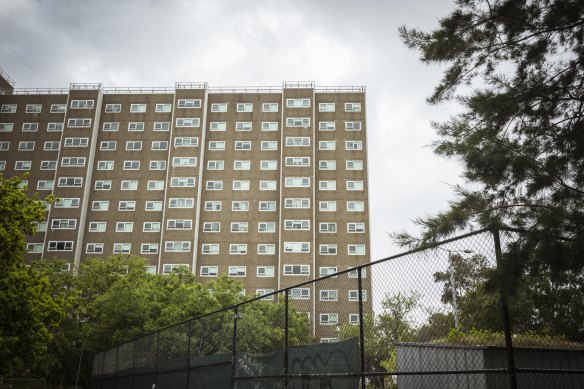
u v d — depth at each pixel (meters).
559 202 6.10
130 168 81.56
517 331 8.17
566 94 7.07
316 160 81.69
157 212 79.12
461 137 7.27
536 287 7.48
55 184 79.38
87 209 79.44
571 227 5.59
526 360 8.31
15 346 22.33
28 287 22.98
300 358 10.20
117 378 21.31
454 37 7.96
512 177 6.63
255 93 85.56
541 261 5.59
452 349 8.12
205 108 83.94
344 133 83.06
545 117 7.17
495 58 8.02
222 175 81.50
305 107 83.56
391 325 8.52
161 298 43.00
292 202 78.56
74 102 83.75
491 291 5.83
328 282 74.12
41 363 40.09
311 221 77.38
